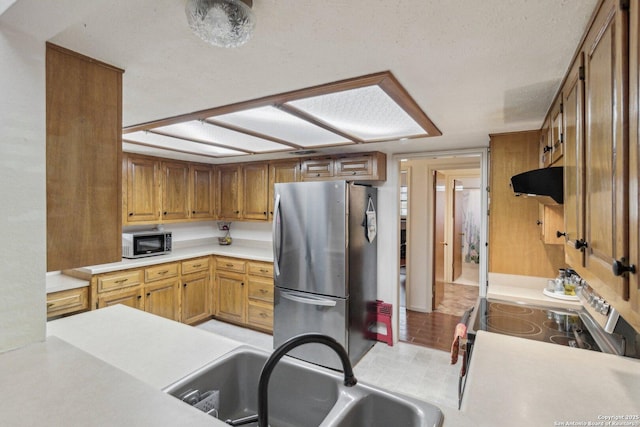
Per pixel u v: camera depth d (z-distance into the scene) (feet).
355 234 9.66
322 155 11.03
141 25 3.07
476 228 22.08
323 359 9.41
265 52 3.61
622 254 2.15
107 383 2.67
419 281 14.10
